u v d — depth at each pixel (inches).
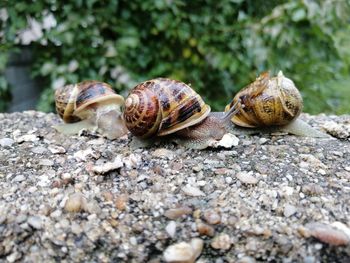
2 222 3.6
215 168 4.5
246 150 4.9
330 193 4.0
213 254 3.6
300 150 4.9
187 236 3.6
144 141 5.0
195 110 4.7
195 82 9.9
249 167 4.5
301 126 5.4
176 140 5.0
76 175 4.3
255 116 5.1
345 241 3.4
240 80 10.2
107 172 4.3
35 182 4.2
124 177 4.3
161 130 4.8
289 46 10.3
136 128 4.7
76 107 5.5
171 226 3.6
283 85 5.0
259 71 10.3
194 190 4.0
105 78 9.5
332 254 3.5
